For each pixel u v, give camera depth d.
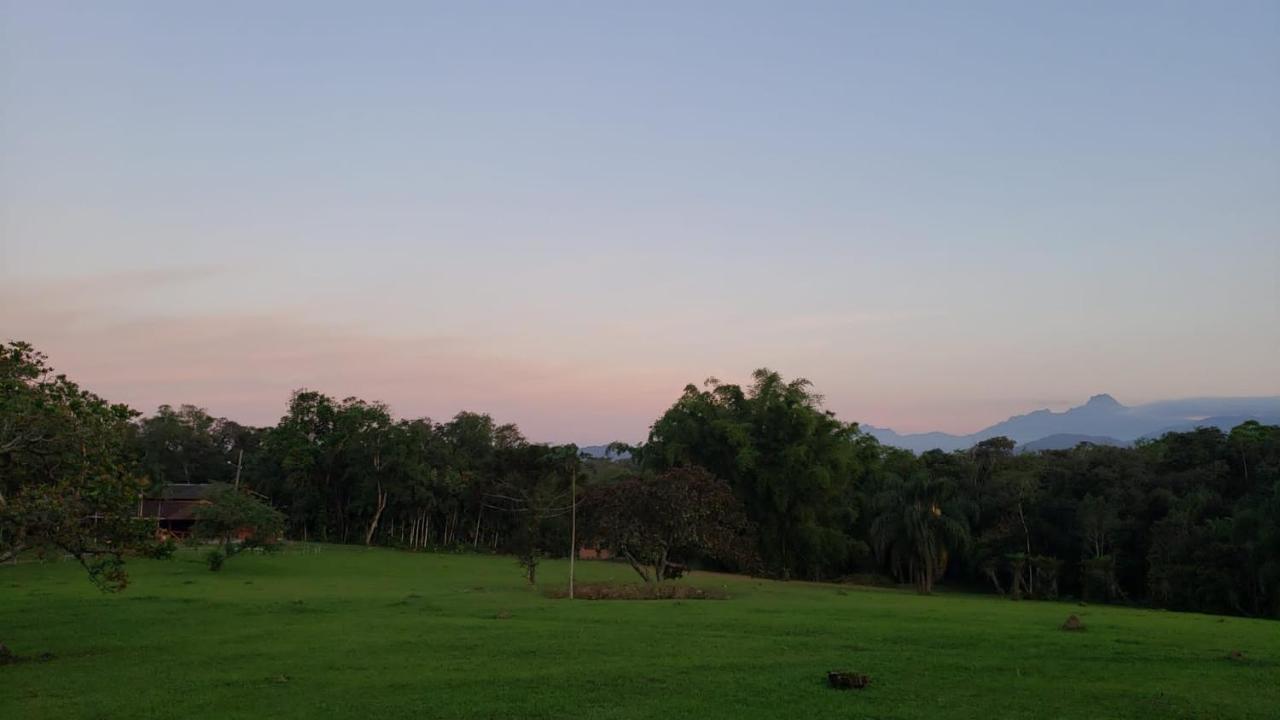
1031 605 52.75
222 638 28.27
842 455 83.69
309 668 22.66
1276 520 58.62
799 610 38.53
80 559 25.72
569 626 31.08
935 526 74.12
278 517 70.38
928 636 28.75
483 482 103.81
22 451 25.88
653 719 17.17
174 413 126.25
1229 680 21.14
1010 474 85.19
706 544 56.03
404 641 27.16
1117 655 24.73
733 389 86.44
